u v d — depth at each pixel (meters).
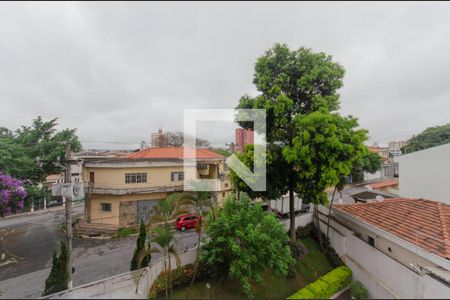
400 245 9.20
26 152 18.45
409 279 7.25
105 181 19.88
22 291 10.28
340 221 14.07
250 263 8.66
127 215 20.30
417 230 9.50
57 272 8.52
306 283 10.50
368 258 9.77
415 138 33.81
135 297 6.12
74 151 21.42
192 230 18.73
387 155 49.28
